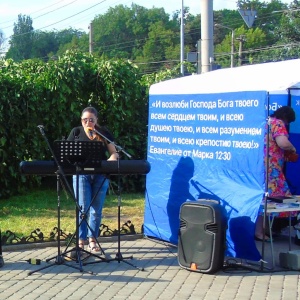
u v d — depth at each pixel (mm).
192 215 6906
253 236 6859
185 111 7922
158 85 8398
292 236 8719
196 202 6918
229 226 7184
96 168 6859
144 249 7965
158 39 63375
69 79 11508
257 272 6871
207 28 12516
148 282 6527
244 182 7129
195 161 7781
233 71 7680
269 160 7637
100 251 7621
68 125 11719
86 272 6824
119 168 6969
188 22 62781
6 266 7078
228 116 7289
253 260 6953
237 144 7188
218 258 6773
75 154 6719
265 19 53688
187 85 7895
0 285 6375
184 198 7914
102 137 7348
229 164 7301
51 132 11758
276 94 8797
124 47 65062
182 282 6531
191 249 6918
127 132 12281
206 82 7664
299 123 9008
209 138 7566
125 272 6887
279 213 7324
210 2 12492
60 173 6766
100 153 6766
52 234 8125
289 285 6414
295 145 9000
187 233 6949
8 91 11031
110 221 9547
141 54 63500
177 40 63281
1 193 11219
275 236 8664
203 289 6289
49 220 9555
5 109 11016
